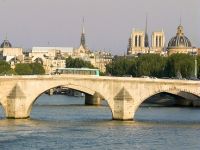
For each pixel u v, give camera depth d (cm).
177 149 19438
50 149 19100
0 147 19300
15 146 19500
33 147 19375
